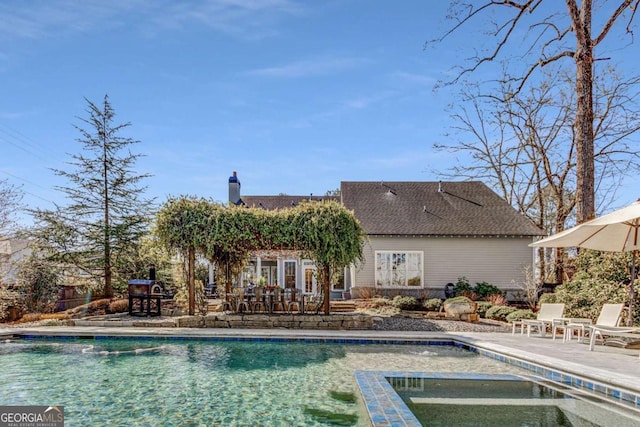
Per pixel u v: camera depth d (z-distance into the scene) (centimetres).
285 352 1110
